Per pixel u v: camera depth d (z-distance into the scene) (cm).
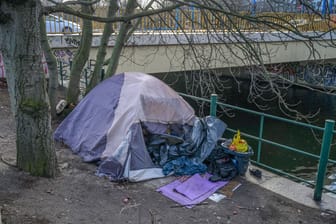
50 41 958
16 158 479
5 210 367
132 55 913
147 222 381
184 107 568
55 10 416
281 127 1464
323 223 402
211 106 579
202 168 502
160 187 461
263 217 406
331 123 427
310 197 460
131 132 491
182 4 428
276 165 1076
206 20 514
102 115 552
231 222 392
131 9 704
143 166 483
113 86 580
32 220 358
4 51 408
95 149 527
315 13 433
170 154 508
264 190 470
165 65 1037
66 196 418
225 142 529
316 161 1118
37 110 432
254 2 577
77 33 1012
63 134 597
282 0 528
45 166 453
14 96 430
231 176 490
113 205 411
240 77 1814
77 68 736
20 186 423
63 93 927
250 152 499
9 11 383
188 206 420
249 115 1620
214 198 442
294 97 1817
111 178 472
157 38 982
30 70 415
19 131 446
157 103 535
